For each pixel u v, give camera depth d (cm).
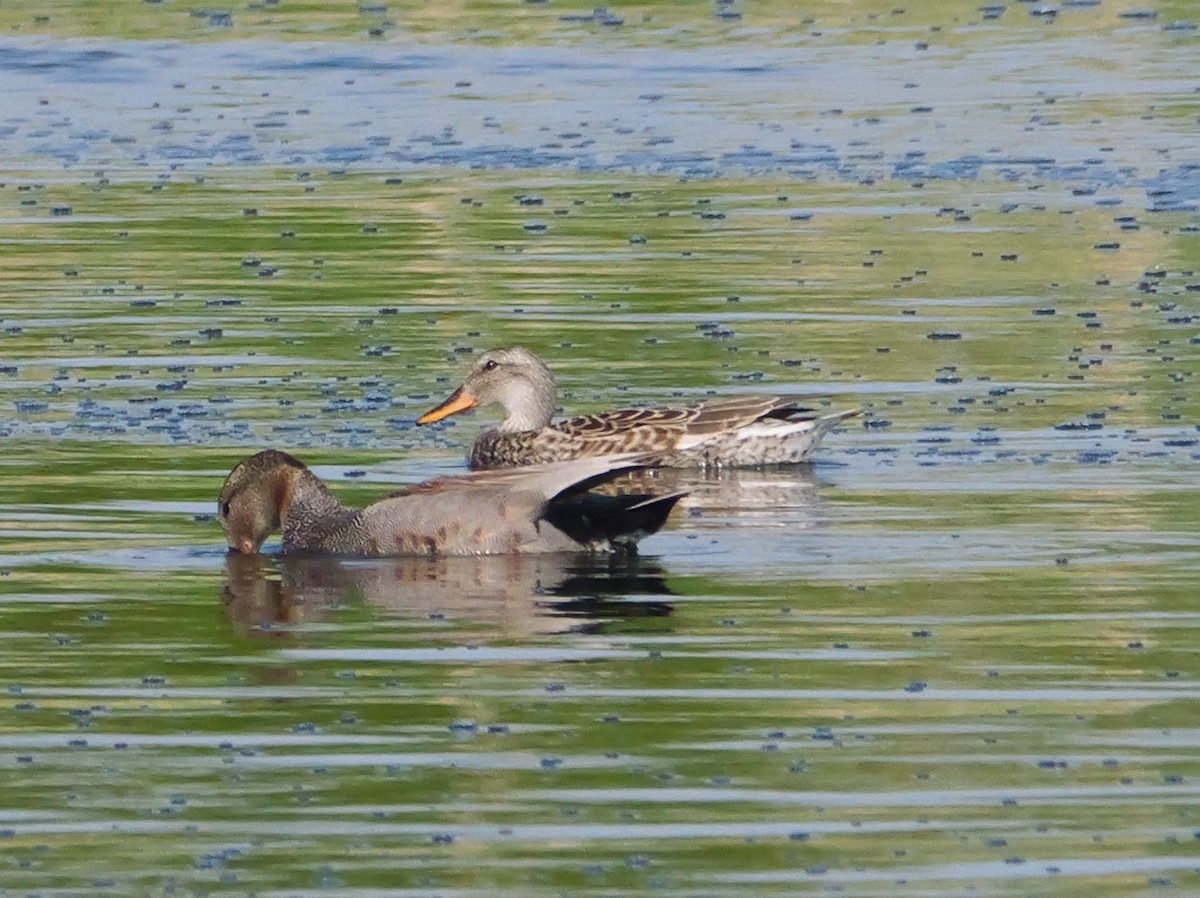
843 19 3991
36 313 2241
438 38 3850
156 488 1644
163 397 1923
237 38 3869
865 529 1530
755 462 1762
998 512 1561
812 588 1383
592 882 949
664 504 1484
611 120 3272
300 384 1980
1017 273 2394
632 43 3803
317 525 1502
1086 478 1648
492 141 3145
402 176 2939
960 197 2792
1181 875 950
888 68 3603
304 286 2369
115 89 3525
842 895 932
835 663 1230
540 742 1112
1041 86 3466
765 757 1087
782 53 3725
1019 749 1095
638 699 1174
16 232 2627
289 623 1321
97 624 1320
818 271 2419
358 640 1286
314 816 1023
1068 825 1005
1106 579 1391
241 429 1822
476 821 1015
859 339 2127
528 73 3597
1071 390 1919
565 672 1221
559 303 2294
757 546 1493
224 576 1433
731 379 1994
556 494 1483
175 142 3164
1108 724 1130
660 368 2041
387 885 949
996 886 939
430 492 1498
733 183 2884
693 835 997
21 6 4125
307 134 3206
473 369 1852
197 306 2277
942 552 1463
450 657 1251
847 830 1002
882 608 1334
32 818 1022
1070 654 1241
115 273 2427
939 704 1162
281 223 2678
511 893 941
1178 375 1961
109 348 2098
